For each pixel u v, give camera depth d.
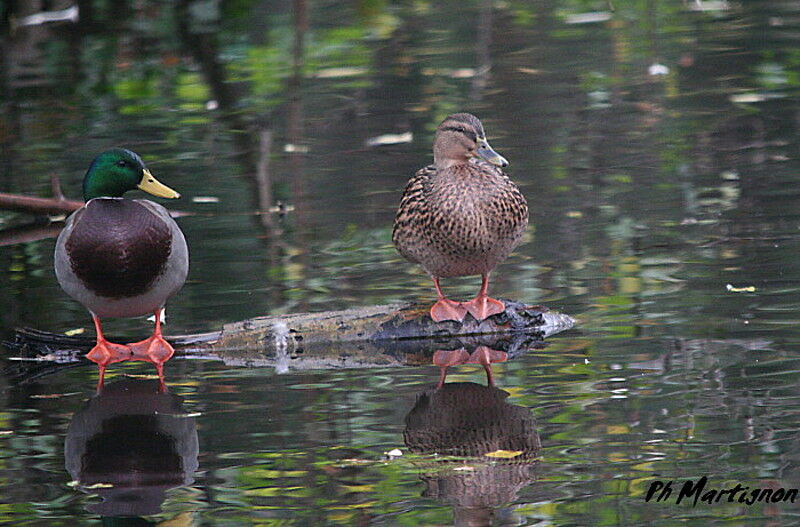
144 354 10.70
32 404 9.56
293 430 8.84
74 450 8.61
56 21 26.62
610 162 16.20
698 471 7.89
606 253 12.75
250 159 17.17
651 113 18.59
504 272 12.36
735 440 8.33
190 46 24.34
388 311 10.98
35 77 22.34
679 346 10.20
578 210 14.28
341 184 15.91
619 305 11.28
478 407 9.16
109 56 23.69
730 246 12.73
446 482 7.91
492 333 10.89
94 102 20.72
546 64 22.05
